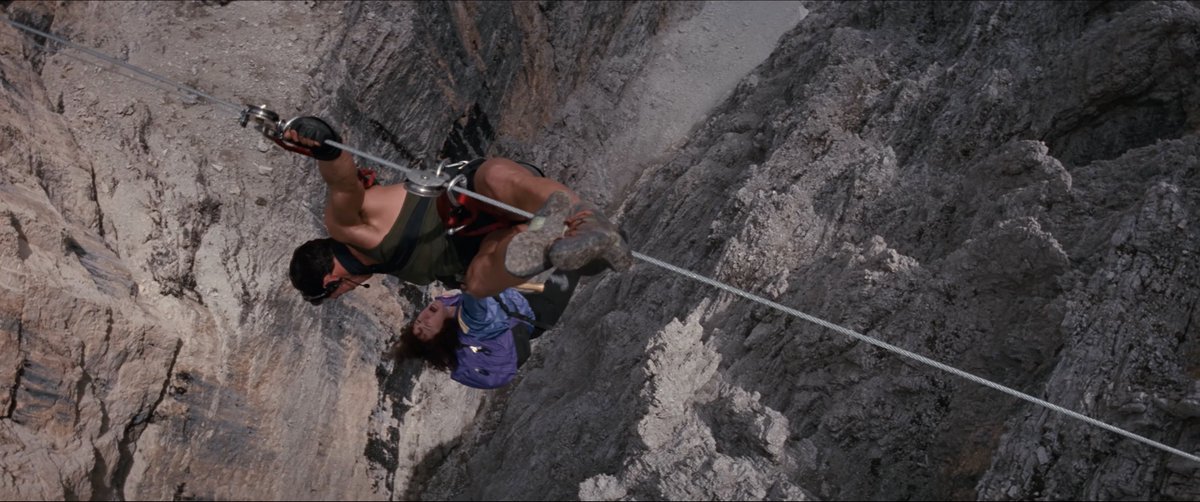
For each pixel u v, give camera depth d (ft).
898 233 33.83
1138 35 33.35
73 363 25.35
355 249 13.79
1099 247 26.68
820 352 28.17
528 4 58.03
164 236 32.07
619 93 63.21
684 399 27.58
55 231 26.91
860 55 45.44
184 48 38.06
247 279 33.58
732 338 31.45
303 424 32.32
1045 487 22.03
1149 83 33.71
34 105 32.30
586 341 39.11
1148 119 34.37
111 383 26.66
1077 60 34.94
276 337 32.89
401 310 39.78
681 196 47.03
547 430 33.22
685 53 66.59
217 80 37.65
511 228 13.26
